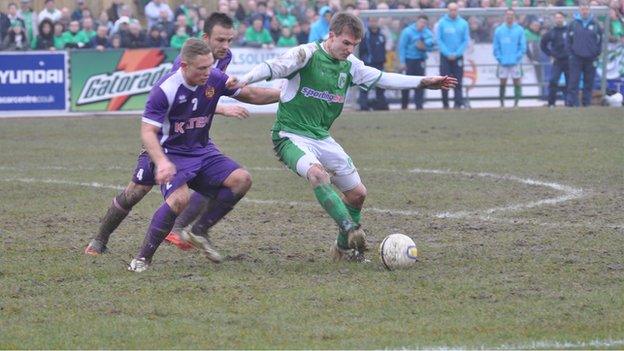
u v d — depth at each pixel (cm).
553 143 4416
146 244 2081
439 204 2938
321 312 1741
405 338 1587
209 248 2158
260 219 2722
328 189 2097
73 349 1546
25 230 2573
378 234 2500
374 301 1809
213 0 7381
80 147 4531
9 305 1798
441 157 4016
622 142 4412
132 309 1767
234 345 1557
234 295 1856
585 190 3158
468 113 5862
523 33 6334
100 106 6153
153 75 6228
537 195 3078
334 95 2156
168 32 6347
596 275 2006
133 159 4109
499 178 3434
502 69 6378
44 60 6041
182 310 1756
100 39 6222
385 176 3516
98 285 1944
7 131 5219
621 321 1673
